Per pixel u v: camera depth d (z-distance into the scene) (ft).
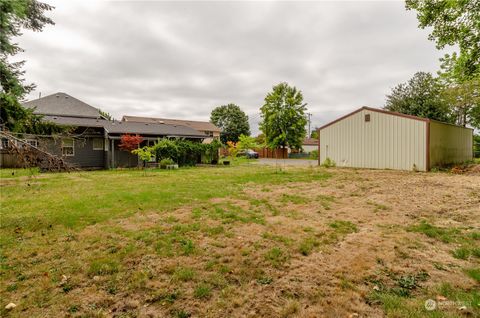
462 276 7.72
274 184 27.17
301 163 68.49
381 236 11.30
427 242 10.56
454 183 25.70
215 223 13.38
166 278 7.86
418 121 38.83
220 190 23.29
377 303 6.49
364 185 25.70
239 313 6.19
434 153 40.63
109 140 51.01
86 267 8.57
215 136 129.80
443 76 51.90
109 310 6.35
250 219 14.10
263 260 9.05
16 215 14.83
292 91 101.35
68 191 22.75
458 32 25.05
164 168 48.88
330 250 9.88
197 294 7.00
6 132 13.57
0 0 19.49
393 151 41.83
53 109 73.87
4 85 27.96
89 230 12.32
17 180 30.48
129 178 32.96
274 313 6.17
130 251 9.83
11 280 7.74
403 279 7.64
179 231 12.10
